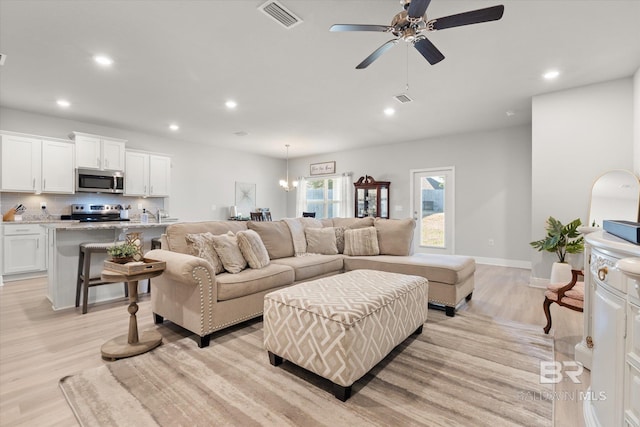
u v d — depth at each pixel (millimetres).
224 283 2404
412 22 1902
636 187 3307
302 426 1438
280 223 3801
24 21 2408
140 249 2426
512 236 5465
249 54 2945
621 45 2748
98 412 1532
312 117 4949
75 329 2613
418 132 5891
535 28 2490
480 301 3451
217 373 1904
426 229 6453
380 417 1505
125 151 5469
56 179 4738
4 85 3668
